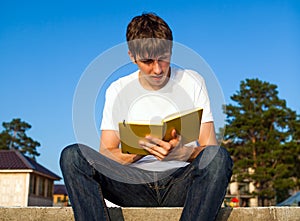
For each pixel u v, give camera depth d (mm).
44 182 20781
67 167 1748
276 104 25266
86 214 1684
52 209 2008
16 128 36344
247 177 22766
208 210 1694
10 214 2006
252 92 25500
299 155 23359
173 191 1981
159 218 1961
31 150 35969
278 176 22625
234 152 24047
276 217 2023
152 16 2098
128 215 1969
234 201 13883
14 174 18500
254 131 24734
